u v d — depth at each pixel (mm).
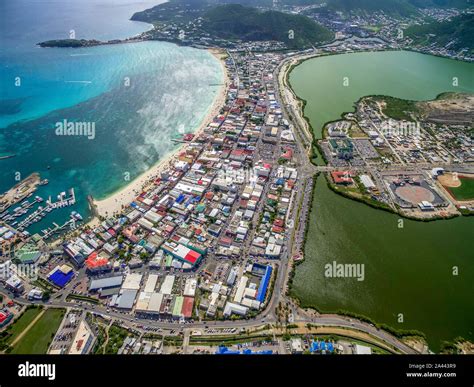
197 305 144000
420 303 148125
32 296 147375
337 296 150125
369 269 163375
